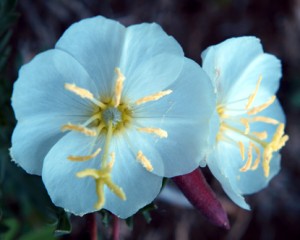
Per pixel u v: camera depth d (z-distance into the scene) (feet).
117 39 0.42
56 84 0.42
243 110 0.50
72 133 0.43
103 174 0.40
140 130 0.43
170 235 0.80
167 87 0.43
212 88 0.42
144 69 0.43
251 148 0.47
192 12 0.83
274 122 0.48
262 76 0.50
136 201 0.43
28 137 0.42
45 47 0.67
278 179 0.86
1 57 0.57
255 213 0.85
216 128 0.43
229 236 0.82
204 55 0.43
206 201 0.45
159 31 0.42
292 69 0.87
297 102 0.86
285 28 0.87
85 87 0.43
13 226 0.63
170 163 0.43
